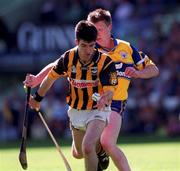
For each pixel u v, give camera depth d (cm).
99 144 2336
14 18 6706
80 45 2084
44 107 6112
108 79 2142
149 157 3891
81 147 2309
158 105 6147
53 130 6072
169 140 5375
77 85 2181
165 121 6094
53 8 6644
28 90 2300
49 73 2220
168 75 6334
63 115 6119
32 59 6562
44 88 2244
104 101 2105
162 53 6488
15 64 6588
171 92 6225
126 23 6562
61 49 6544
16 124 6194
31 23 6619
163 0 6688
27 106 2278
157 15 6631
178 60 6444
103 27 2388
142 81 6269
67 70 2184
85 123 2209
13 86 6669
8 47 6606
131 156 3978
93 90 2178
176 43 6531
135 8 6662
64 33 6556
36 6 6938
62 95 6219
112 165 3216
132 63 2419
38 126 6041
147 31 6575
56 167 3341
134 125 6119
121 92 2353
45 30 6581
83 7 6631
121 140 5462
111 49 2405
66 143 5331
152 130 6103
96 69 2147
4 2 6856
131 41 6538
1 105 6500
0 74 6638
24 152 2228
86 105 2198
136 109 6169
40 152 4456
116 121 2294
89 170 2112
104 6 6619
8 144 5497
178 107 6134
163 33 6588
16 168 3334
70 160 3744
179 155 4000
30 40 6588
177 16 6644
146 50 6494
